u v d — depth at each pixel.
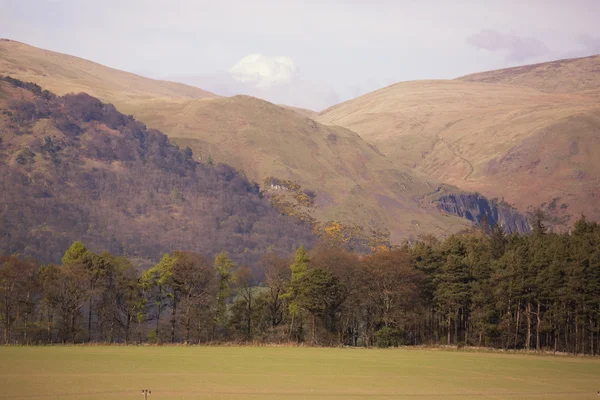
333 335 162.88
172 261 160.88
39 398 75.00
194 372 98.62
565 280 157.38
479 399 84.25
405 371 108.31
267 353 132.75
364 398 81.81
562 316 155.38
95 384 84.44
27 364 102.25
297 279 163.25
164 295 168.00
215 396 79.31
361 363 118.06
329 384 91.31
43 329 148.88
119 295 160.38
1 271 145.38
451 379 100.56
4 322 148.25
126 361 109.69
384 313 165.88
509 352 149.62
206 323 164.38
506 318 159.38
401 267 166.00
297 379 95.00
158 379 90.25
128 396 77.00
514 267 161.62
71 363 104.75
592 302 152.38
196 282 162.50
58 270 153.50
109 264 159.62
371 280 166.75
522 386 95.62
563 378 105.12
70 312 150.50
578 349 159.38
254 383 89.81
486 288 164.88
